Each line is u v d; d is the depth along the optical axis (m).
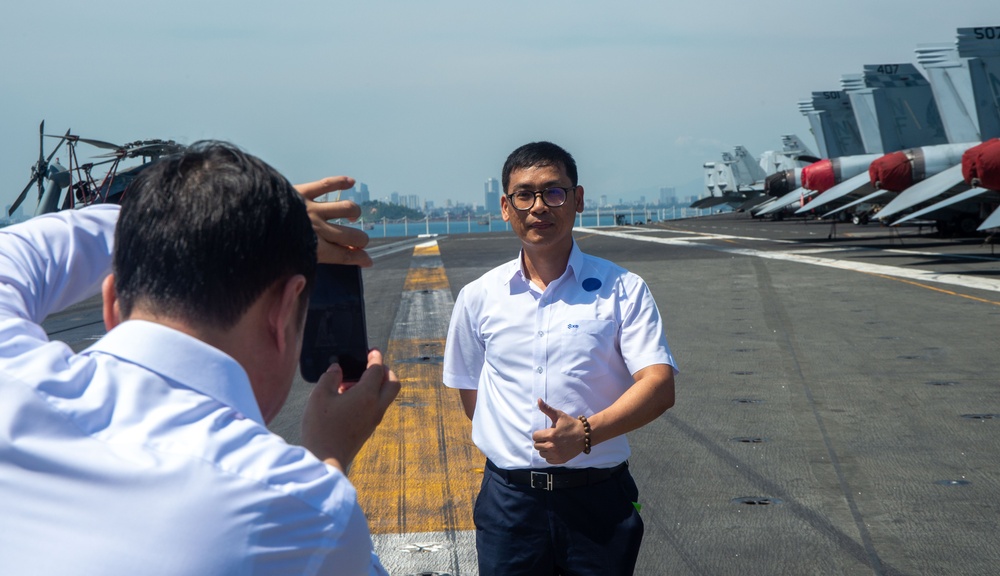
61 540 0.91
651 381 2.63
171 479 0.92
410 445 6.76
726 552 4.68
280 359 1.12
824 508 5.35
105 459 0.92
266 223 1.06
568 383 2.75
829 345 11.20
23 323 1.11
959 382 8.90
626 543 2.75
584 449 2.51
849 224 53.75
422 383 9.07
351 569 1.02
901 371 9.51
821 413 7.75
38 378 0.97
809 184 40.16
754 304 15.47
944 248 28.73
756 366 9.95
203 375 1.00
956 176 28.97
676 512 5.32
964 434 6.97
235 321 1.07
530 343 2.79
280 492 0.96
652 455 6.54
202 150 1.12
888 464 6.21
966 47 29.30
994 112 29.36
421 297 17.12
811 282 18.95
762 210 61.38
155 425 0.96
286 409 8.07
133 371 0.99
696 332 12.52
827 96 51.28
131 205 1.08
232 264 1.04
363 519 1.04
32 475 0.92
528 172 2.76
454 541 4.82
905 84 38.72
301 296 1.14
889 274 20.12
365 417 1.25
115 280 1.09
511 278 2.86
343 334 1.39
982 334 11.77
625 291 2.80
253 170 1.09
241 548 0.92
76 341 13.51
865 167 39.75
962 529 4.95
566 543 2.75
